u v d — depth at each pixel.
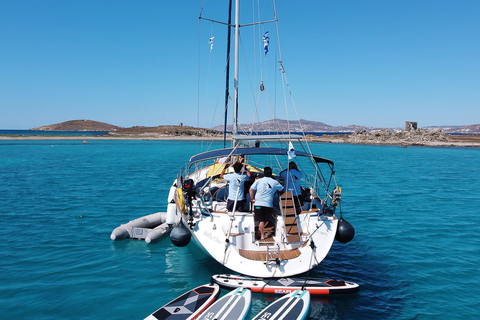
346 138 99.94
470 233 10.88
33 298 6.30
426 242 9.95
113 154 46.16
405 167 32.28
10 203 14.66
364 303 6.20
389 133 92.25
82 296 6.40
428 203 15.62
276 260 6.35
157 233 9.76
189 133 130.88
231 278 6.20
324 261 8.39
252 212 7.87
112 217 12.52
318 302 6.11
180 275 7.42
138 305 6.08
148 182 21.27
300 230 7.28
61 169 27.94
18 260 8.22
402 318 5.70
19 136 96.25
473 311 5.99
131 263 8.11
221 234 7.09
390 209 14.31
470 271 7.80
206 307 5.32
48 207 13.98
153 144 76.56
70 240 9.82
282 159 23.52
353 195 17.56
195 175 12.30
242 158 10.70
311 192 9.07
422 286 6.99
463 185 21.30
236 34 12.43
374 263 8.27
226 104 13.67
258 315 5.13
